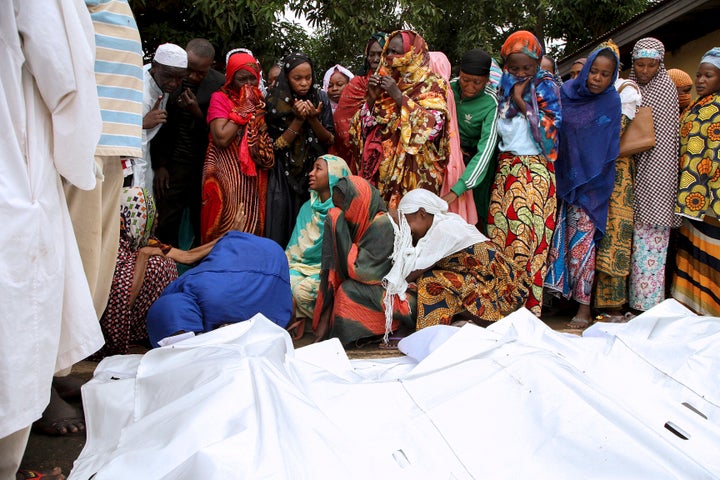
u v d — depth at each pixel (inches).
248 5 290.7
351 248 140.0
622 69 323.3
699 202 165.2
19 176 72.9
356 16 321.7
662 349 103.0
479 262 146.4
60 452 91.1
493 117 163.5
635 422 74.2
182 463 61.2
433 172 154.8
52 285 75.8
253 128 161.8
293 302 147.9
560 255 167.8
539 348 93.8
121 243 130.8
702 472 67.1
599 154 162.1
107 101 100.8
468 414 80.4
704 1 232.5
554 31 458.3
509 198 158.2
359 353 135.3
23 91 76.1
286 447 63.9
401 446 74.8
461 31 395.2
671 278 187.3
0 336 69.9
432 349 111.8
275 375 77.7
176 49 159.9
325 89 209.6
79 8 82.2
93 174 83.6
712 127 163.3
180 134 172.9
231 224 164.1
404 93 156.4
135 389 87.0
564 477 70.2
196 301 121.6
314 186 152.6
